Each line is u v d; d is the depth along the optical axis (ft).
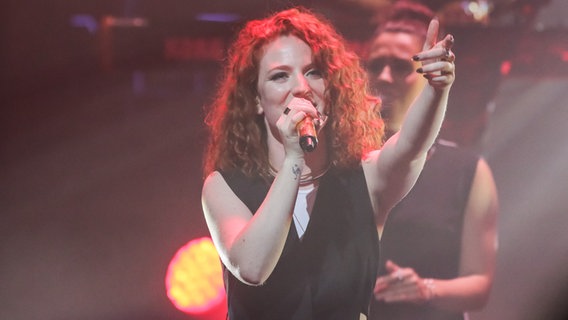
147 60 42.60
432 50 18.44
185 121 45.32
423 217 28.27
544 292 49.73
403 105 29.58
